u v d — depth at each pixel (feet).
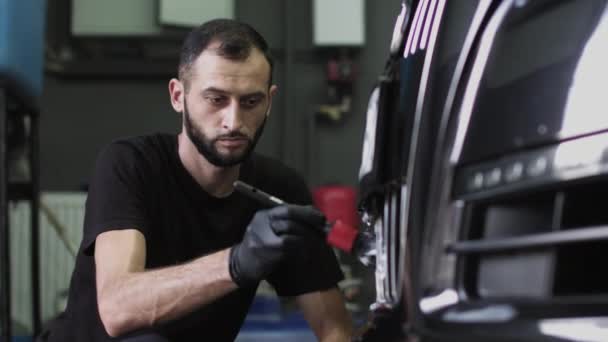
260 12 14.85
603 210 1.65
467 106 1.88
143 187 4.23
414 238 1.93
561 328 1.60
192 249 4.47
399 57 2.40
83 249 3.99
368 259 2.51
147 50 14.47
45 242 12.10
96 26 13.69
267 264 2.72
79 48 14.23
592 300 1.60
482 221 1.78
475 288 1.78
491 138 1.80
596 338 1.56
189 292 3.19
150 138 4.51
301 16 14.79
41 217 12.11
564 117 1.73
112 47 14.38
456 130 1.88
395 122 2.27
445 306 1.79
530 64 1.82
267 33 14.84
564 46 1.81
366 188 2.46
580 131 1.68
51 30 14.07
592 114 1.70
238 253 2.87
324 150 14.70
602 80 1.76
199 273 3.15
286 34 14.66
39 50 8.90
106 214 3.96
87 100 14.39
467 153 1.84
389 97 2.38
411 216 1.95
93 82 14.42
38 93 8.92
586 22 1.82
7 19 7.79
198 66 3.92
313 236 2.60
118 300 3.43
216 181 4.40
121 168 4.19
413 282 1.91
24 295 11.74
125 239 3.84
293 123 14.62
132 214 3.98
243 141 3.93
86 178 14.26
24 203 11.69
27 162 9.06
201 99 3.90
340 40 14.24
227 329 4.72
